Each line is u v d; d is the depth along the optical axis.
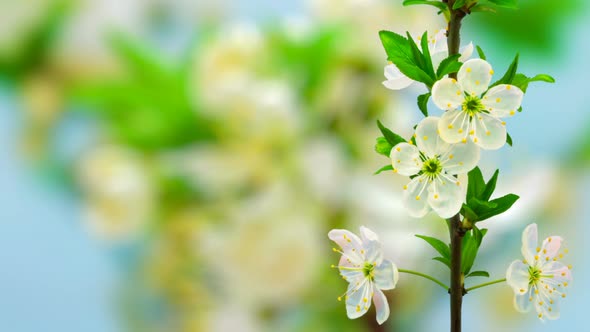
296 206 0.79
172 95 0.80
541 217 0.81
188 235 0.80
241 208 0.79
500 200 0.65
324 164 0.79
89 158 0.81
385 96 0.81
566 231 0.81
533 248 0.67
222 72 0.80
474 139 0.65
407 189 0.65
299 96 0.80
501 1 0.65
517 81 0.66
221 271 0.79
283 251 0.78
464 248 0.66
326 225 0.79
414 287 0.79
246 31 0.81
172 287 0.81
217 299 0.80
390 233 0.79
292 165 0.79
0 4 0.82
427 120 0.65
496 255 0.79
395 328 0.80
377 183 0.81
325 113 0.80
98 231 0.80
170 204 0.80
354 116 0.81
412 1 0.66
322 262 0.79
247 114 0.79
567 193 0.81
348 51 0.81
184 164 0.79
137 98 0.80
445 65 0.65
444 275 0.79
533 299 0.67
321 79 0.80
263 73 0.81
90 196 0.81
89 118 0.81
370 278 0.67
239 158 0.79
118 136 0.81
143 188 0.79
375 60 0.81
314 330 0.80
